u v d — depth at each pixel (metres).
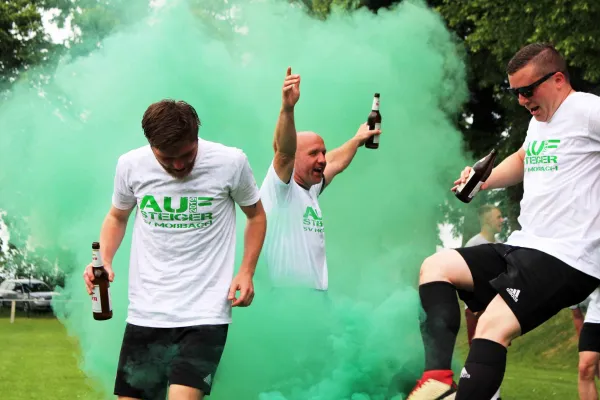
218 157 4.23
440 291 3.93
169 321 4.18
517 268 3.85
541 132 4.01
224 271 4.28
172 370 4.11
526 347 14.26
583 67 15.13
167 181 4.21
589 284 3.84
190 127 4.01
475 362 3.74
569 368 12.67
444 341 3.81
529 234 3.97
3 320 19.48
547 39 14.52
